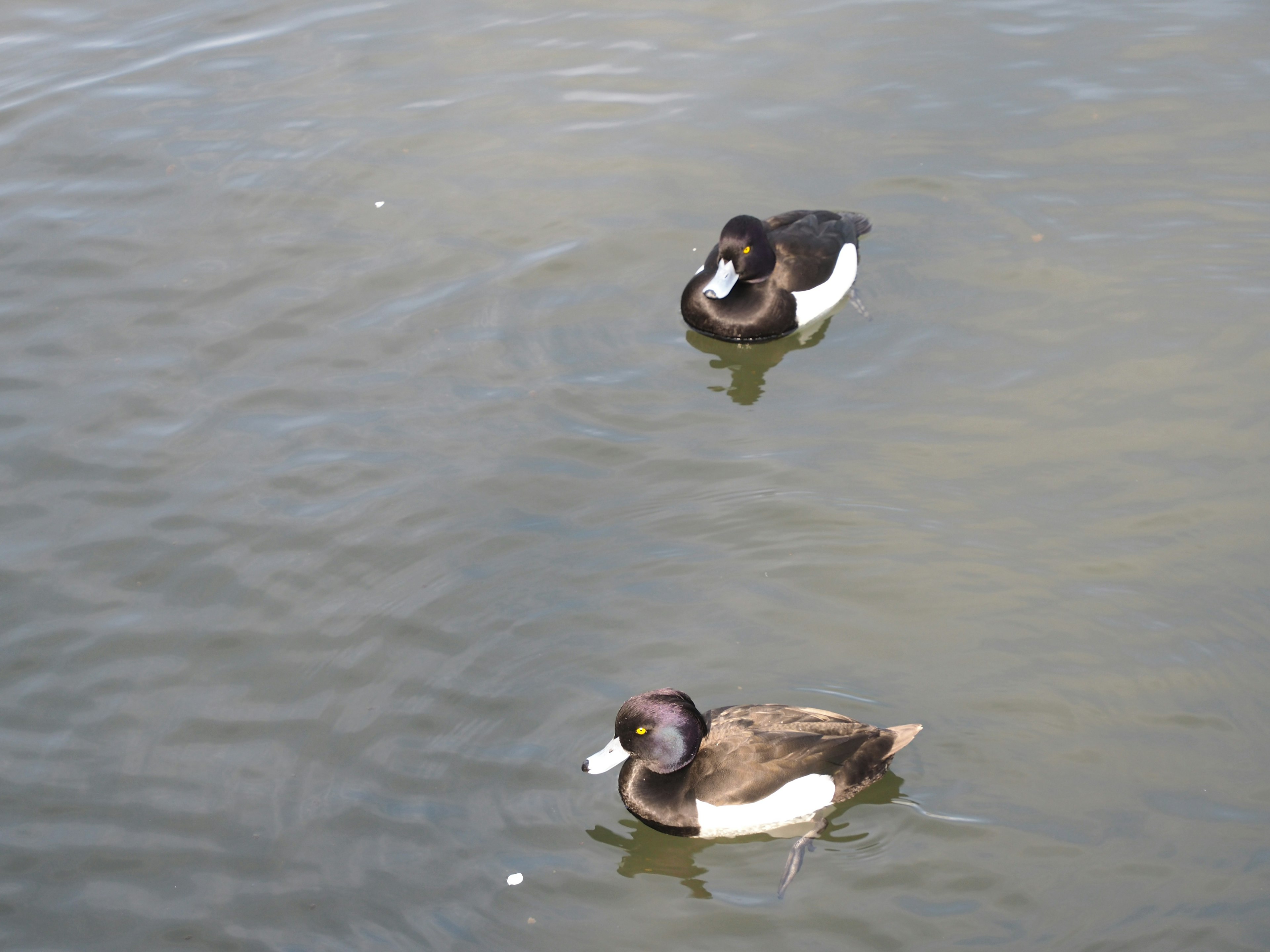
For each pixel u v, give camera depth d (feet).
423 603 28.19
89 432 33.63
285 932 21.74
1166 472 30.60
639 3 53.31
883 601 27.66
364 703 25.98
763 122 45.32
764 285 37.17
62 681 26.78
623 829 23.58
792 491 30.99
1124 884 21.43
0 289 39.17
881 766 23.43
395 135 45.70
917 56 48.24
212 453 32.83
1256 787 22.95
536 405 34.42
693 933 21.49
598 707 25.63
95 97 48.91
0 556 29.86
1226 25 48.60
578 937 21.52
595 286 38.96
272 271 39.65
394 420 33.83
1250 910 20.74
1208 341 34.81
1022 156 42.63
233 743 25.26
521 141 45.09
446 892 22.33
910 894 21.79
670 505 30.76
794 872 22.34
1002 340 35.73
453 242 40.68
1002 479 30.89
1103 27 49.19
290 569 29.25
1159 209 39.78
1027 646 26.27
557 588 28.48
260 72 50.06
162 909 22.20
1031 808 22.95
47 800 24.26
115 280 39.45
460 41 51.39
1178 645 25.95
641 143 44.65
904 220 40.63
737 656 26.58
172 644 27.53
